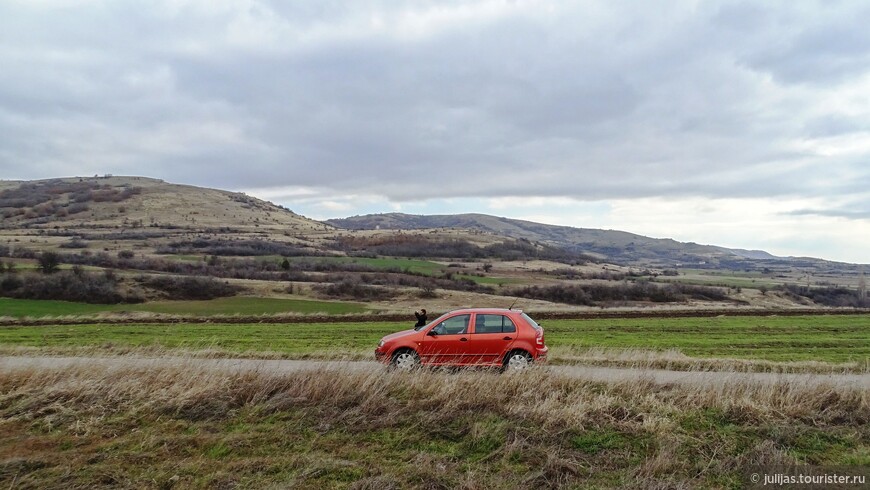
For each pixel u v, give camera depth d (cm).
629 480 734
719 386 983
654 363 1573
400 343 1334
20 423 912
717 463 777
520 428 850
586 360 1585
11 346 2023
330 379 995
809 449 823
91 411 941
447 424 875
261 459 779
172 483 723
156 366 1103
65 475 738
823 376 1116
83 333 2878
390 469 752
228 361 1419
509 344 1310
